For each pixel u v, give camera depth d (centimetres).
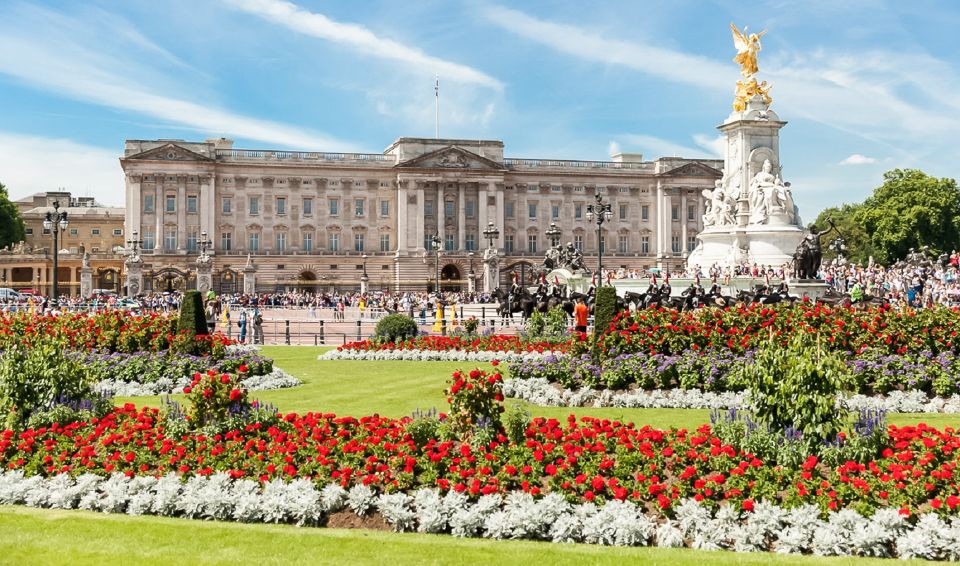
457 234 15962
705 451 1758
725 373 2827
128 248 14612
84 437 1980
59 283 15225
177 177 14825
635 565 1396
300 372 3750
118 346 3475
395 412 2680
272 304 11856
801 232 7100
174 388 3162
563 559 1423
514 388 2994
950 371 2723
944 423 2420
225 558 1430
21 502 1773
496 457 1767
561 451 1781
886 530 1470
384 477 1703
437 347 4344
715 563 1402
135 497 1712
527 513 1545
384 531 1591
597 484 1611
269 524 1630
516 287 6819
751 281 6550
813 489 1574
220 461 1828
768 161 7312
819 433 1736
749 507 1548
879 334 2903
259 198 15350
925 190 14575
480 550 1469
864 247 15450
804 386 1758
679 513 1550
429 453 1766
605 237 16725
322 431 1952
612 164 16838
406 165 15638
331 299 11888
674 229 16825
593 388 2931
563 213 16600
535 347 4128
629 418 2561
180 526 1603
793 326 2930
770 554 1456
